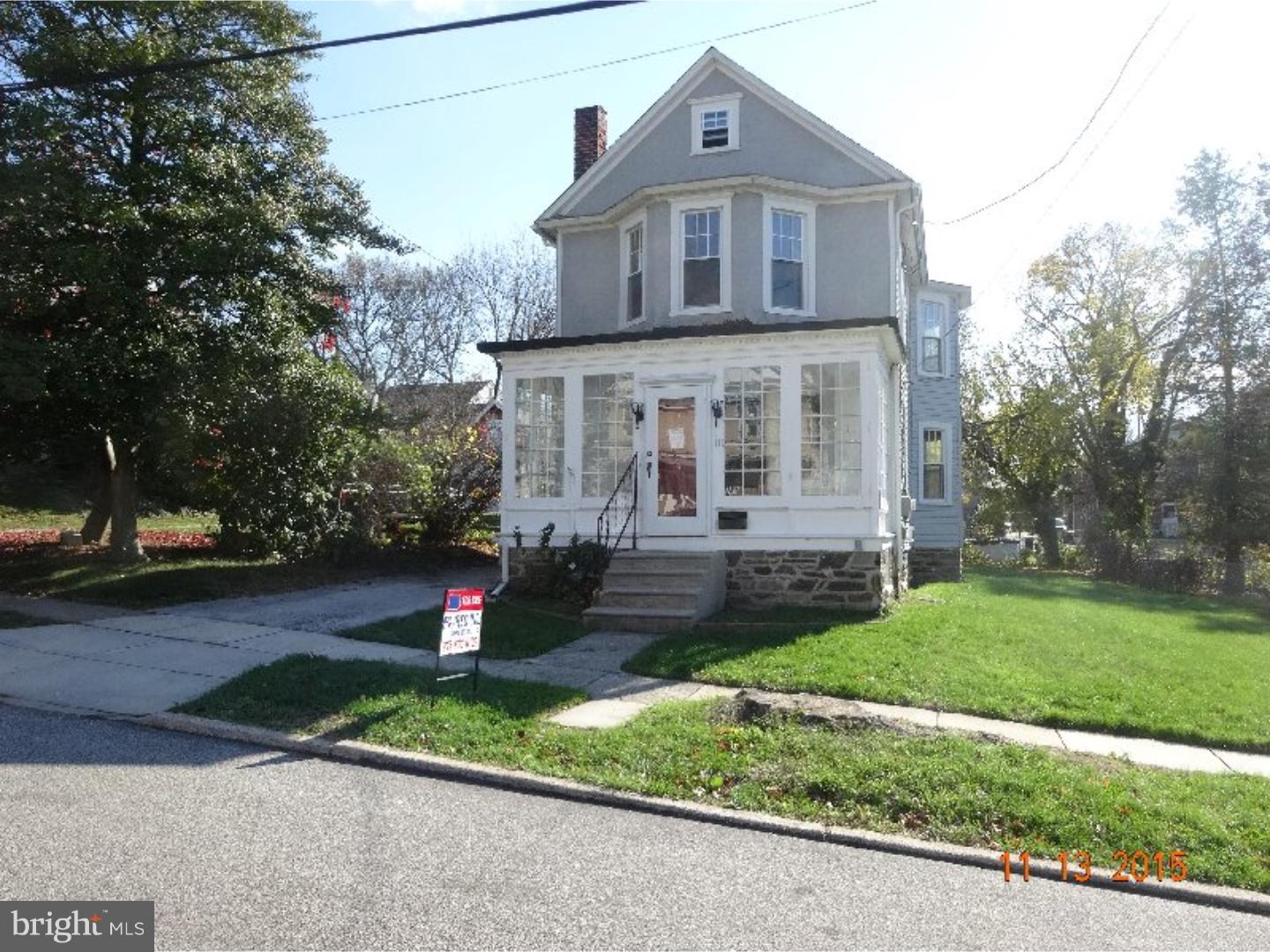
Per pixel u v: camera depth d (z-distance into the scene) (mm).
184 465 14758
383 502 17938
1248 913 4527
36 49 12969
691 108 16000
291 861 4617
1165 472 29938
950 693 8195
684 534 12930
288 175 15211
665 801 5652
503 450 13961
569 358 13695
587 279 16469
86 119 13586
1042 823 5312
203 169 13656
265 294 14617
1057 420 30016
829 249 15219
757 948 3910
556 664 9461
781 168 15469
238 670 8766
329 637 10445
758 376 12844
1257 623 15211
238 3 14094
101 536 18203
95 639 10164
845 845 5180
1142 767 6539
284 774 6086
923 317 22438
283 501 14773
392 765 6312
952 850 5051
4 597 12750
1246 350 26656
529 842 5035
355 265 36906
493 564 19438
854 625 11164
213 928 3877
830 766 6066
